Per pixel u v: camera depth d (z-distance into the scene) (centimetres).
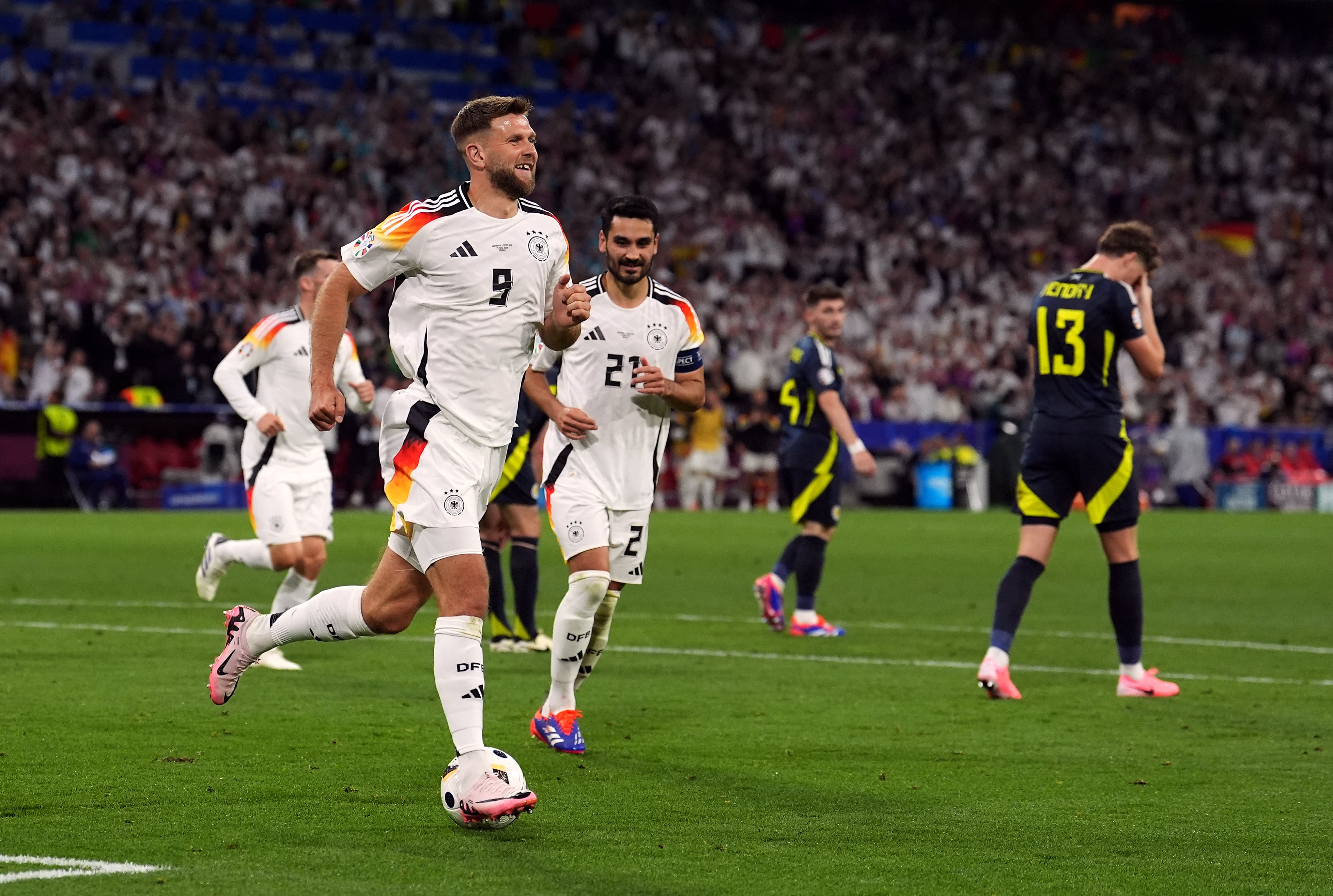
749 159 13312
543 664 3050
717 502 9875
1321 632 3775
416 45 13375
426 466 1734
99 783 1853
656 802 1812
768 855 1566
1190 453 10656
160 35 12400
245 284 9862
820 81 14150
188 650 3116
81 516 7694
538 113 12862
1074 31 15675
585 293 1795
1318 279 13812
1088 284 2753
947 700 2669
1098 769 2050
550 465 2214
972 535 7244
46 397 8469
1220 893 1445
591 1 14288
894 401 10475
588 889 1423
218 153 10906
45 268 9381
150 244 9806
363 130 11912
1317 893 1447
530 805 1628
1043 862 1552
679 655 3234
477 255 1745
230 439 8619
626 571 2222
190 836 1605
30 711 2355
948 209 13575
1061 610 4238
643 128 13112
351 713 2397
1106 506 2734
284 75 12275
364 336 9225
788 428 3628
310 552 3056
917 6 15425
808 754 2136
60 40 12119
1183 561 6009
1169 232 13850
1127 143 14675
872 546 6544
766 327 10962
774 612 3609
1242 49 16075
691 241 12306
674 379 2242
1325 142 15362
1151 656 3325
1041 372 2772
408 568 1794
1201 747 2227
